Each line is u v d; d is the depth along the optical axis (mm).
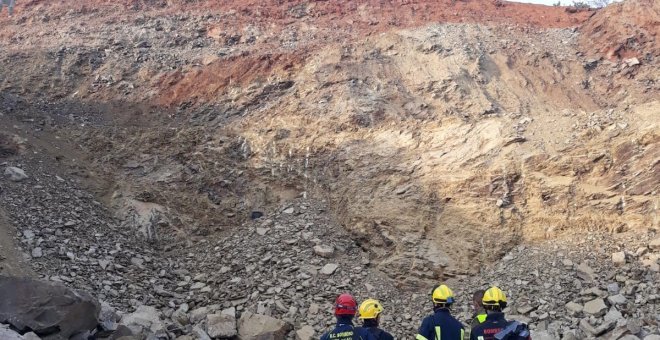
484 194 11648
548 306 9258
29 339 6535
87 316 7480
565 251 10281
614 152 11375
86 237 10844
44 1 21391
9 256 9266
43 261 9656
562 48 19031
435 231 11398
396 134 14125
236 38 19203
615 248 10062
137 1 21375
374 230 11500
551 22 21078
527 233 10922
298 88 16406
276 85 16578
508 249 10797
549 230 10781
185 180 13305
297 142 14445
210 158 14000
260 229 11922
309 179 13352
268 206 12930
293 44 18625
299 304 9711
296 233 11672
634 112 12234
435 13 21000
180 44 19078
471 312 9430
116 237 11305
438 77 16672
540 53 18281
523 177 11656
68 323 7238
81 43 18875
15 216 10500
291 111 15531
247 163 14031
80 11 20859
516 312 9305
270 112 15727
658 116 11633
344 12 20938
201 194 13047
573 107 16125
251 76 17094
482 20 20656
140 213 12109
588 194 11008
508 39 19125
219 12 20734
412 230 11359
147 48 18828
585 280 9625
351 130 14633
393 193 12250
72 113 15867
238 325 8727
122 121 15812
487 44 18562
